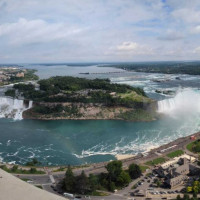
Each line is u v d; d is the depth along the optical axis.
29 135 164.25
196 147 131.75
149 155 126.19
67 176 92.44
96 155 132.62
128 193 90.00
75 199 78.94
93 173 105.62
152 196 87.56
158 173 105.00
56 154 133.12
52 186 93.81
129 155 131.50
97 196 87.44
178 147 136.75
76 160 126.00
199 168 104.12
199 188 89.50
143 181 99.38
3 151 135.50
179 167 103.38
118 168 97.88
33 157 128.62
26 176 102.69
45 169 111.12
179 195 83.12
